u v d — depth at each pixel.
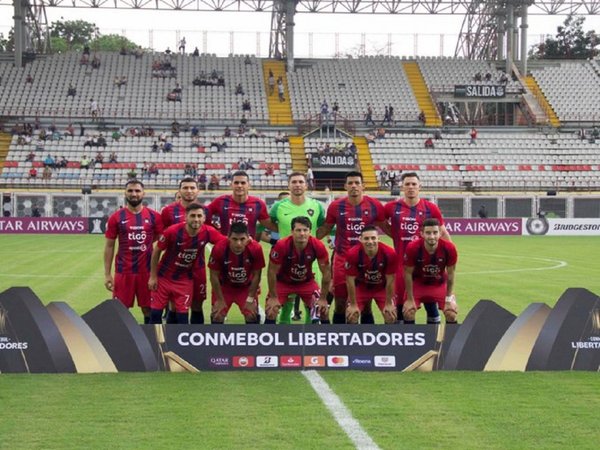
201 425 7.05
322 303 10.66
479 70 56.06
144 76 53.12
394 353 9.33
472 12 54.88
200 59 55.31
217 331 9.27
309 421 7.18
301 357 9.32
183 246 10.30
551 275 21.69
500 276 21.42
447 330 9.36
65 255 27.61
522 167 47.97
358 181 11.59
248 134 48.88
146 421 7.18
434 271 10.77
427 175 47.09
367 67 55.69
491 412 7.52
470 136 50.09
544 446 6.48
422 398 8.02
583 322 9.39
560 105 52.78
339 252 11.73
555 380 8.84
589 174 47.66
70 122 49.38
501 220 43.12
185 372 9.17
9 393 8.16
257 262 10.52
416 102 52.78
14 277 20.30
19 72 52.25
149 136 48.25
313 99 52.59
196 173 45.84
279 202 12.47
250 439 6.64
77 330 9.17
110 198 42.41
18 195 41.97
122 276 11.50
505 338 9.37
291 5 53.72
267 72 54.72
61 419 7.24
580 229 43.31
